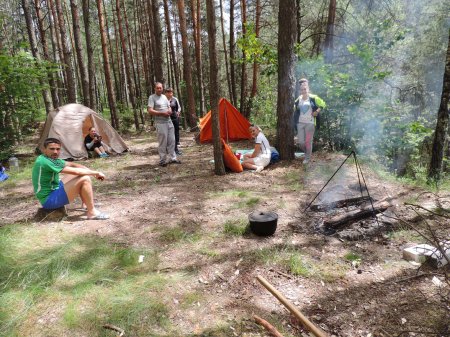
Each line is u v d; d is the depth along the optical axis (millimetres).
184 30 12984
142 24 18828
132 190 5652
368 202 4289
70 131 8594
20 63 8984
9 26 19328
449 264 3092
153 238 3779
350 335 2348
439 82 10977
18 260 3266
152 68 18656
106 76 13414
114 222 4238
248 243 3619
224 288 2865
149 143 11055
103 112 23062
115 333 2338
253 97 13906
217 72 5906
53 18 14680
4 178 6836
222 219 4262
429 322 2422
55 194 4211
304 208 4520
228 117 9898
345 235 3664
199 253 3441
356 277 2990
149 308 2562
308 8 12102
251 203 4738
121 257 3328
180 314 2537
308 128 6582
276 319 2494
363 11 10711
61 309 2559
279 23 6668
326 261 3242
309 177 5891
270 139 9781
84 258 3307
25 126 12992
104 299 2658
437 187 5113
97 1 12555
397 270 3064
